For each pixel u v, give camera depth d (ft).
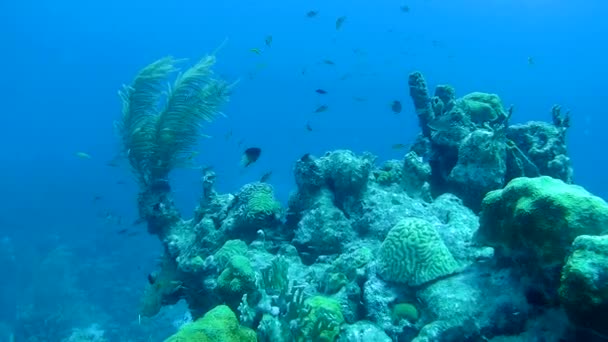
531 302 13.55
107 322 59.31
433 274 16.02
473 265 16.34
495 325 13.67
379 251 17.81
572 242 11.69
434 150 28.50
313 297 17.15
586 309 9.98
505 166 24.18
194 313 22.63
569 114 29.01
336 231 22.26
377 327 15.62
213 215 26.12
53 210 110.52
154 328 55.93
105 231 88.53
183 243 25.45
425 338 14.07
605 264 9.82
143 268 72.33
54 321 59.47
